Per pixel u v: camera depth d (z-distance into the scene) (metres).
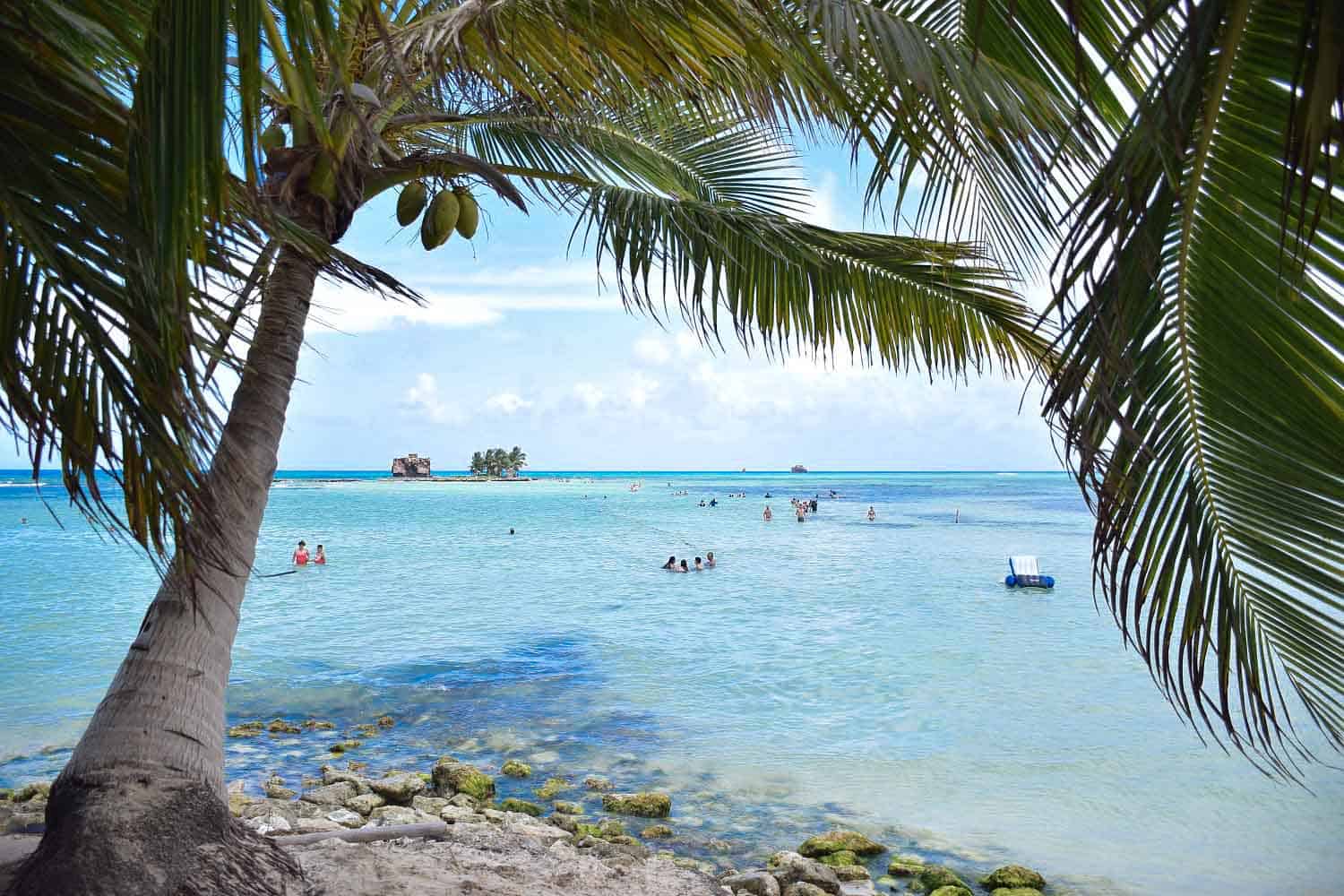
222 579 3.38
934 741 10.04
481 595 23.28
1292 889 6.25
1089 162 2.18
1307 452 2.04
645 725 10.73
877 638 16.75
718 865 6.62
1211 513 2.17
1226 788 8.37
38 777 8.08
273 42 2.05
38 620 17.67
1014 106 2.34
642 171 5.20
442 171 3.87
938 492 137.62
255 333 3.68
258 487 3.54
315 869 4.04
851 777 8.82
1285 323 1.99
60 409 2.17
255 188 1.86
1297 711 10.70
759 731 10.47
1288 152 1.41
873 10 2.49
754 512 78.12
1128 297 1.79
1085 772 8.88
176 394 2.20
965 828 7.46
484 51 3.37
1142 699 11.80
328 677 13.24
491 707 11.56
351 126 3.54
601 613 20.16
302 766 8.87
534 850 5.06
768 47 2.62
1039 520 64.50
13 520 57.56
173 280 1.91
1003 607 20.95
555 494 126.19
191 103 1.79
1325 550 2.07
